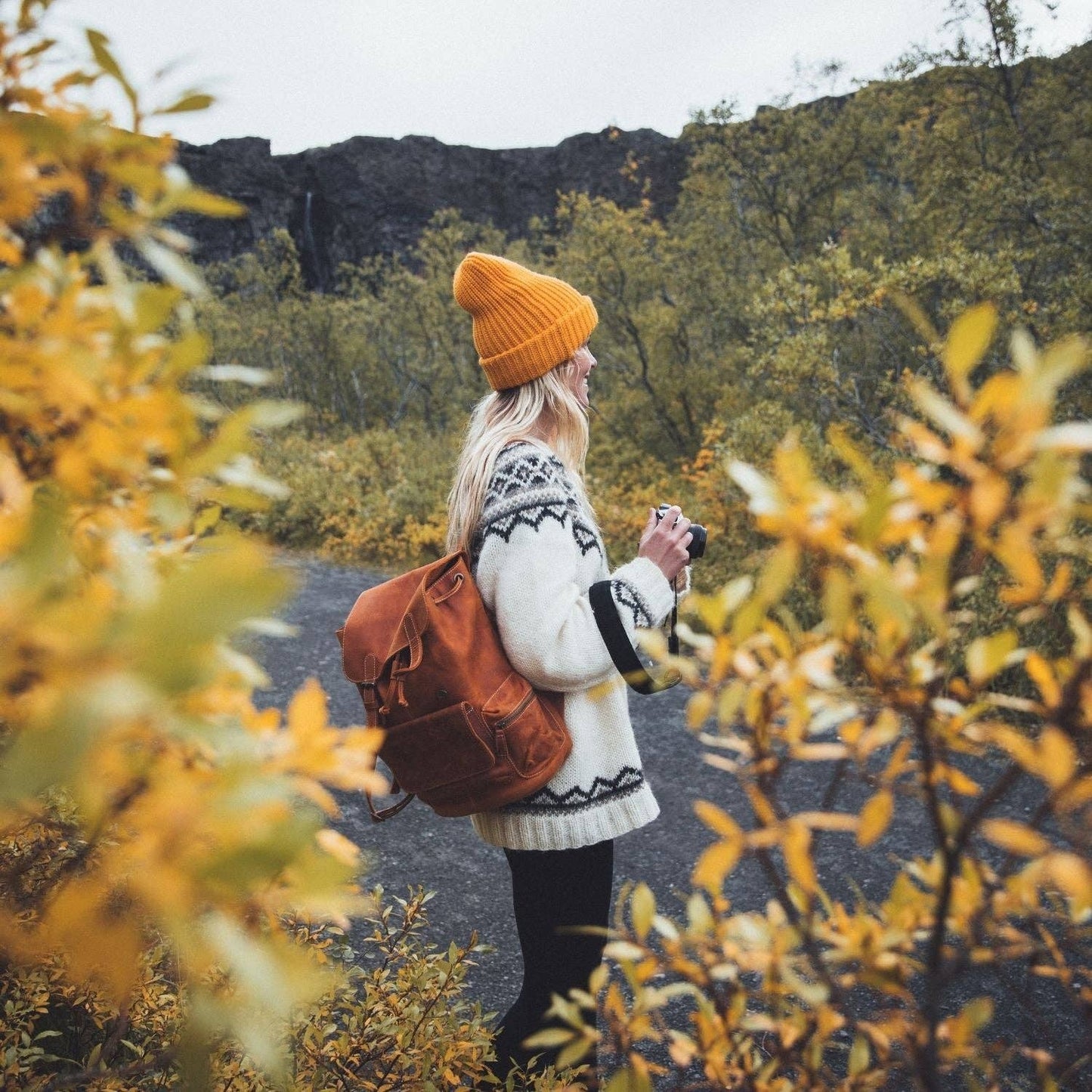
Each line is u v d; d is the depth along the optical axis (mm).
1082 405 5000
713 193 11062
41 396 473
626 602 1480
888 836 3135
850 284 6355
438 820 3414
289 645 5453
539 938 1574
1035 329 5949
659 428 10938
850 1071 659
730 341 10766
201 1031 414
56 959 1272
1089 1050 696
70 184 476
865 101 9828
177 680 295
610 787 1549
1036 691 3729
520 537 1489
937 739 551
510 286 1635
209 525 596
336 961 1675
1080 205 7000
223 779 365
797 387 6664
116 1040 998
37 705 314
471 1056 1422
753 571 5727
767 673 577
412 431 15484
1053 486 416
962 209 7934
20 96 522
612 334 11211
